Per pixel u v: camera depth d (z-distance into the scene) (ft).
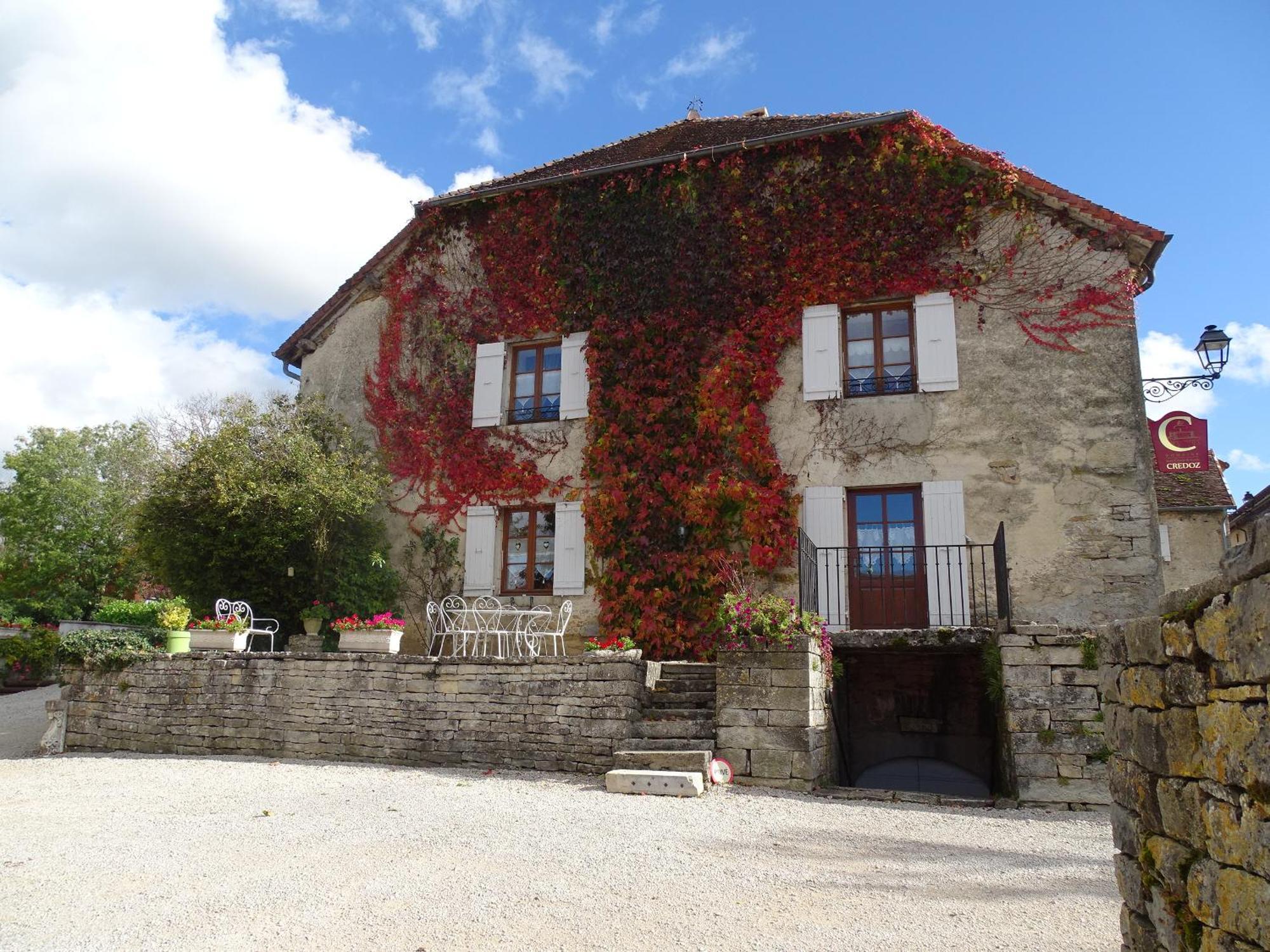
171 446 49.85
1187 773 8.32
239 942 12.16
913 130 37.60
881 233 37.76
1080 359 34.96
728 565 36.76
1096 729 22.94
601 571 39.19
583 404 41.29
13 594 85.05
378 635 33.76
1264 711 6.73
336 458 42.70
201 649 35.96
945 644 27.50
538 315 43.04
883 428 36.47
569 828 19.45
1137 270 36.35
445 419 44.01
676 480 38.40
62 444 88.74
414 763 30.14
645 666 29.17
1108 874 15.90
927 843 18.45
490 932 12.54
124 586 85.87
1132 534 33.12
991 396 35.58
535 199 43.91
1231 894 7.27
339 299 48.19
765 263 39.11
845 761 31.58
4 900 14.03
